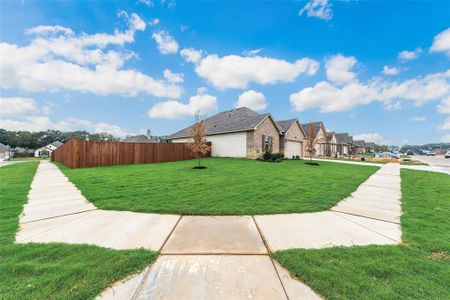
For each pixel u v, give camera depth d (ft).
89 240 10.87
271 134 70.38
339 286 7.40
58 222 13.48
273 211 15.88
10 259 8.84
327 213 15.88
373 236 11.80
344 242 10.98
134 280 7.66
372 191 24.11
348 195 21.77
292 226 13.17
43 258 8.98
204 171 37.42
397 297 6.86
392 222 14.15
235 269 8.43
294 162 62.18
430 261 9.11
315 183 27.68
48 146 226.58
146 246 10.26
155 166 45.98
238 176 32.30
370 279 7.81
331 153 130.21
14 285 7.22
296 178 31.45
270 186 25.05
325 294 7.02
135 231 12.10
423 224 13.75
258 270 8.38
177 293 6.98
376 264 8.76
